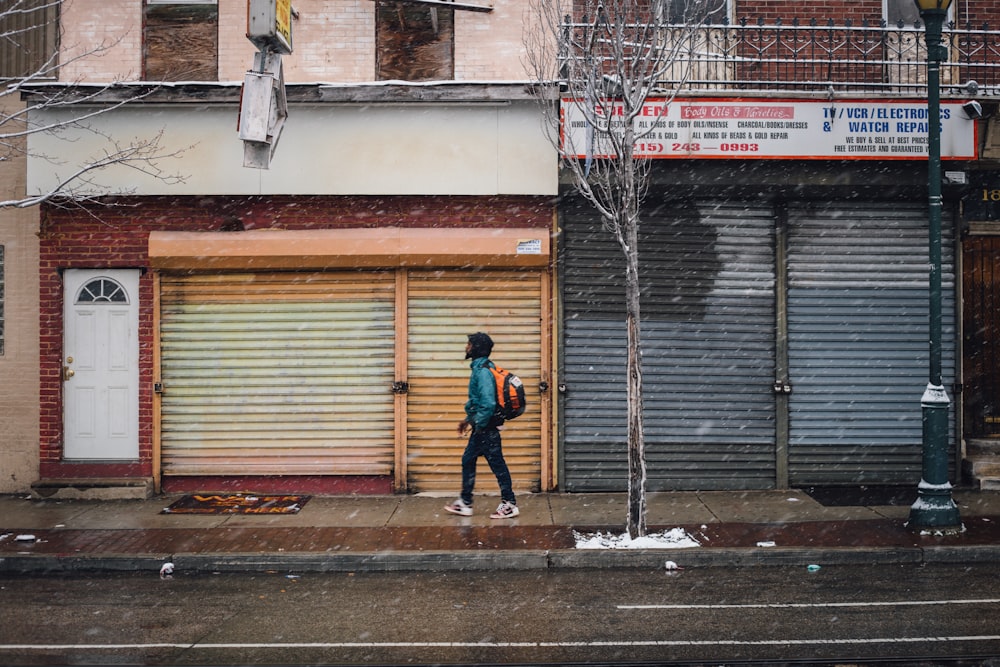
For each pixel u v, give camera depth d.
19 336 11.71
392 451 11.52
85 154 11.23
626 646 6.02
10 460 11.65
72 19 11.61
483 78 11.61
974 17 11.91
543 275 11.55
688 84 11.30
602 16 9.89
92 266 11.52
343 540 9.08
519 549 8.66
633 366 9.14
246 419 11.53
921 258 11.78
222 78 11.64
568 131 10.80
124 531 9.51
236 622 6.71
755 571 8.27
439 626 6.58
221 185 11.25
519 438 11.55
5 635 6.37
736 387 11.65
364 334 11.55
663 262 11.61
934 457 9.26
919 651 5.83
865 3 11.90
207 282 11.55
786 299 11.68
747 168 11.30
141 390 11.53
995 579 7.83
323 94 11.09
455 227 11.53
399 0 11.50
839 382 11.70
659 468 11.59
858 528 9.41
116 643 6.18
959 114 11.24
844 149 11.14
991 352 11.95
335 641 6.22
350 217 11.56
